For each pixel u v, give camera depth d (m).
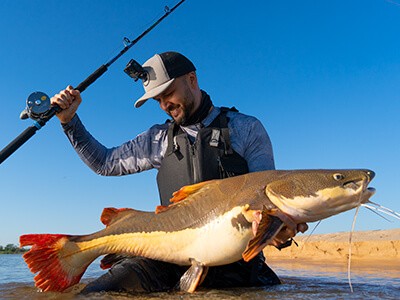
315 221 0.95
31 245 1.00
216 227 0.96
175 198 1.04
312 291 0.94
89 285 0.98
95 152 1.26
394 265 1.73
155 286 0.97
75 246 1.02
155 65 1.16
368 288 1.00
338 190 0.91
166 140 1.25
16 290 1.05
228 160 1.09
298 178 0.94
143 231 1.01
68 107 1.18
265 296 0.88
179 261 0.99
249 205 0.93
